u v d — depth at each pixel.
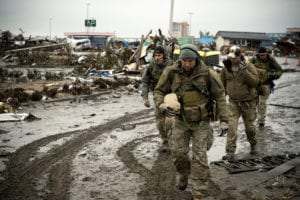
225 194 4.89
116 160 6.39
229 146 6.36
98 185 5.24
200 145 4.45
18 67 27.03
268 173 5.67
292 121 9.94
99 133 8.31
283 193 4.92
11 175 5.62
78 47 48.72
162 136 6.84
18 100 11.60
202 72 4.38
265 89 8.95
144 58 20.66
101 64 22.86
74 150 6.96
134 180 5.44
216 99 4.49
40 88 14.54
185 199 4.75
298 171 5.80
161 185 5.24
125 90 15.38
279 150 7.16
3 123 9.04
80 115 10.25
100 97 13.61
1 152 6.68
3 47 43.47
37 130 8.41
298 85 19.09
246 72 6.16
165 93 4.68
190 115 4.41
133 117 10.20
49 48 40.16
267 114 10.98
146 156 6.64
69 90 13.90
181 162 4.60
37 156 6.55
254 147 6.86
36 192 4.99
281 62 40.69
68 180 5.42
